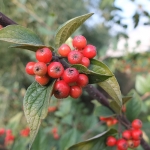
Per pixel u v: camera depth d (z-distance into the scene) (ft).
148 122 0.94
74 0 2.55
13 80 2.38
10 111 1.82
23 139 0.79
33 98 0.37
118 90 0.41
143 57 1.28
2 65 2.44
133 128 0.59
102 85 0.42
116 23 1.09
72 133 0.75
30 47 0.38
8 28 0.38
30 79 2.44
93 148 0.53
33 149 0.73
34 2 2.05
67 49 0.39
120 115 0.60
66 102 1.24
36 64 0.36
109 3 1.09
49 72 0.36
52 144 1.22
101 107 0.61
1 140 1.27
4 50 2.44
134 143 0.58
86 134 1.07
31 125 0.35
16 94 1.75
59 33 0.41
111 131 0.55
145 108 1.01
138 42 1.23
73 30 0.42
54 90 0.37
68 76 0.36
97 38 2.95
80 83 0.37
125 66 1.45
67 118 1.21
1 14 0.44
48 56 0.36
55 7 2.30
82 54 0.41
